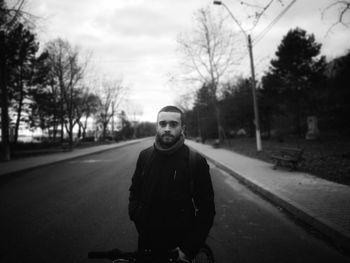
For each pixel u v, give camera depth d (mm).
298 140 26797
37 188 8453
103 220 5039
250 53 17125
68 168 13758
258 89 34250
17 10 14609
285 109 35094
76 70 32938
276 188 6805
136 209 1766
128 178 9930
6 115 18344
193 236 1567
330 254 3477
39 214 5508
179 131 1754
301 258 3377
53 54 33938
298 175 8648
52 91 40062
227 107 36562
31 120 43406
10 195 7484
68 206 6117
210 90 27172
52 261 3400
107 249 3732
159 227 1647
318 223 4293
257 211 5492
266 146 21578
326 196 5840
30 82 37344
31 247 3828
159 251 1421
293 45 28781
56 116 41375
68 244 3924
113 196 7039
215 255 3504
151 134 154250
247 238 4066
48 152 26781
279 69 30172
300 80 29812
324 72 29984
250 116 37312
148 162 1771
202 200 1713
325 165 9984
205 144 34531
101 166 14211
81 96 43844
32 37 27359
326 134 29234
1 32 16609
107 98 57406
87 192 7621
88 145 44531
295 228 4457
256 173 9383
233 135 50000
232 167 11086
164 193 1663
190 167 1702
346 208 4891
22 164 14898
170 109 1785
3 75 18578
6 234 4363
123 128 88125
